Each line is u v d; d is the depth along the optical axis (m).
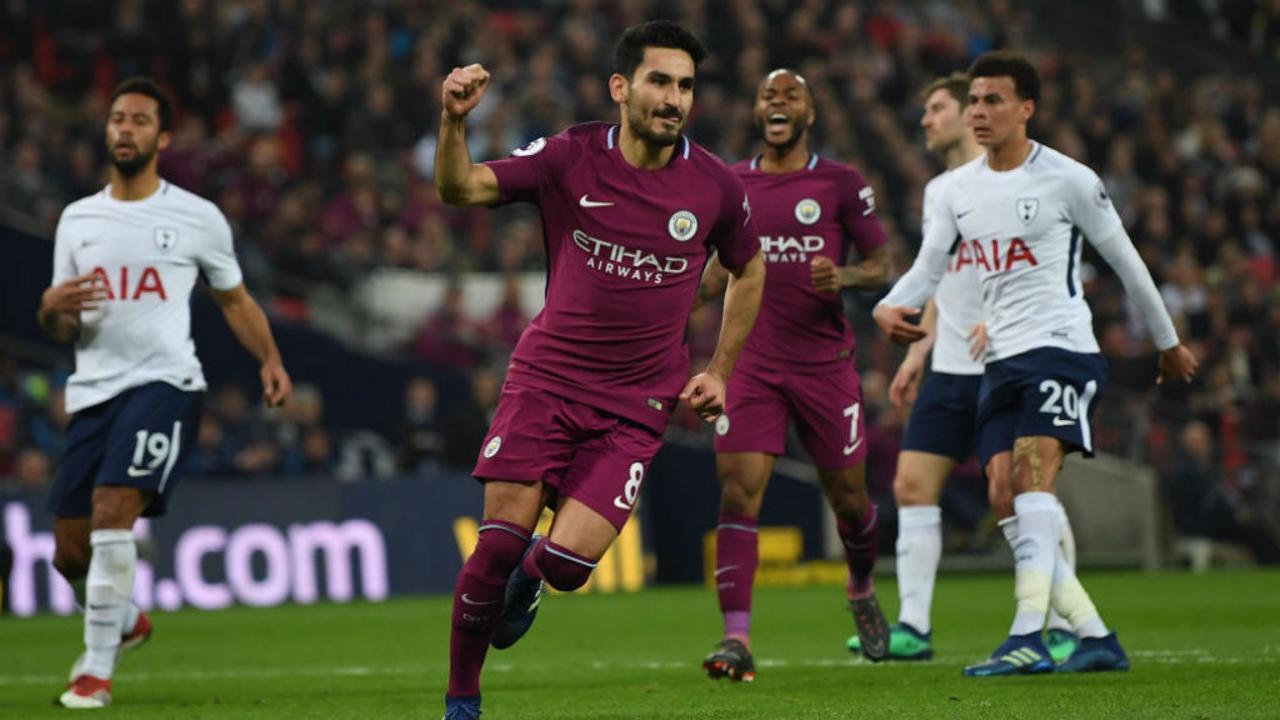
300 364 53.22
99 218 21.09
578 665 24.86
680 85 15.88
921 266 21.22
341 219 58.00
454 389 54.56
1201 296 63.69
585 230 16.05
